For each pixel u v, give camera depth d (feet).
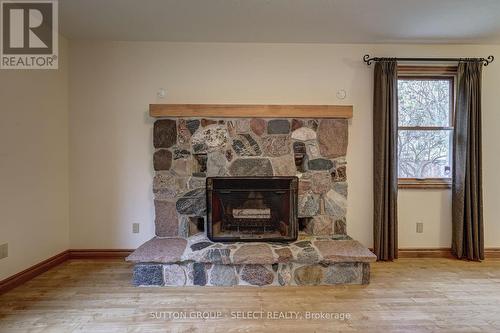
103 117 10.32
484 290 7.96
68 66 10.23
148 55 10.32
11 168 7.93
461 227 10.19
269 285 8.26
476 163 10.12
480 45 10.54
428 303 7.23
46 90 9.22
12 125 7.95
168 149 9.81
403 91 10.65
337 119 9.88
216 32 9.57
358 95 10.48
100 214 10.40
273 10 8.14
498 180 10.56
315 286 8.22
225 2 7.72
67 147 10.26
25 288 7.97
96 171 10.36
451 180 10.57
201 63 10.37
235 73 10.41
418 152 10.66
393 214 10.14
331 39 10.11
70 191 10.32
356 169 10.52
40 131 8.98
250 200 9.76
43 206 9.12
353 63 10.49
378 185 10.09
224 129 9.78
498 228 10.56
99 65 10.27
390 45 10.49
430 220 10.59
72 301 7.25
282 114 9.65
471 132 10.05
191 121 9.78
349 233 10.53
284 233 9.60
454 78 10.55
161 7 7.98
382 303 7.22
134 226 10.41
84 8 8.03
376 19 8.68
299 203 9.88
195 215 9.84
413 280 8.59
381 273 9.11
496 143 10.55
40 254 9.01
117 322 6.33
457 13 8.30
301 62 10.45
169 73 10.36
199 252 8.33
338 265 8.34
